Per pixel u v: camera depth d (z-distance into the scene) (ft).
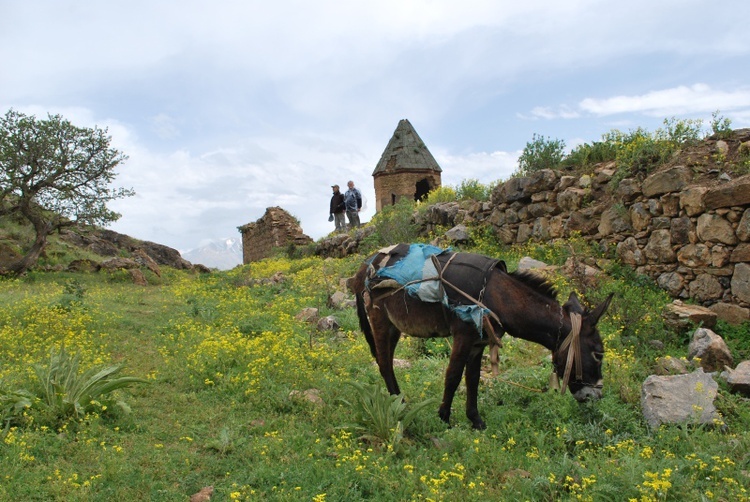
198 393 22.49
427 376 24.02
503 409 19.89
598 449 16.92
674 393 19.03
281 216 109.81
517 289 18.10
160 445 17.20
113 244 101.45
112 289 59.57
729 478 14.25
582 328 17.61
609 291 31.17
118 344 30.42
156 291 59.16
